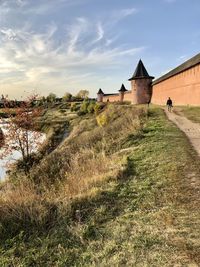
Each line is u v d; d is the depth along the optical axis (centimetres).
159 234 444
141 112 2269
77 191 681
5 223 525
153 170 767
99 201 594
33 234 491
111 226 488
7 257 429
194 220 478
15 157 2344
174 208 530
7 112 1977
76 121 4397
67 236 474
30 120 2005
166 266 368
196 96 3023
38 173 1228
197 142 1074
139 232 457
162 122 1697
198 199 559
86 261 401
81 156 1189
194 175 695
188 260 375
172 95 4059
